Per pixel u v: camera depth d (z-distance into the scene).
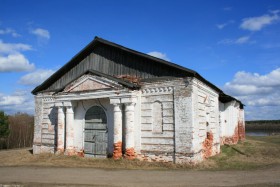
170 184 10.10
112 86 16.17
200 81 16.19
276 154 19.89
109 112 17.12
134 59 16.78
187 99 14.59
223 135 26.81
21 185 10.15
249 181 10.54
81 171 13.21
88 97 17.05
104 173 12.59
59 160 16.70
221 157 18.16
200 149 15.49
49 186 9.88
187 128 14.39
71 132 18.16
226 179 10.98
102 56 18.36
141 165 14.66
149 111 15.65
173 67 15.03
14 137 39.97
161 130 15.20
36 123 22.30
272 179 10.92
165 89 15.31
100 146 17.27
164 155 14.90
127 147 15.43
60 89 18.92
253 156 18.77
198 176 11.69
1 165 16.66
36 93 22.64
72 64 20.00
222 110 27.22
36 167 14.81
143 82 16.08
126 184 10.15
